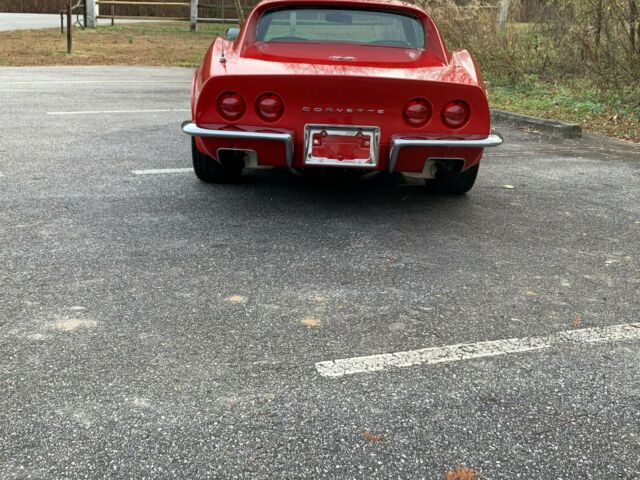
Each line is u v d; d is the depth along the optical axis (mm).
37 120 7984
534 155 7215
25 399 2498
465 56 4941
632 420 2496
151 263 3789
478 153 4480
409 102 4285
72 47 17297
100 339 2938
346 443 2314
